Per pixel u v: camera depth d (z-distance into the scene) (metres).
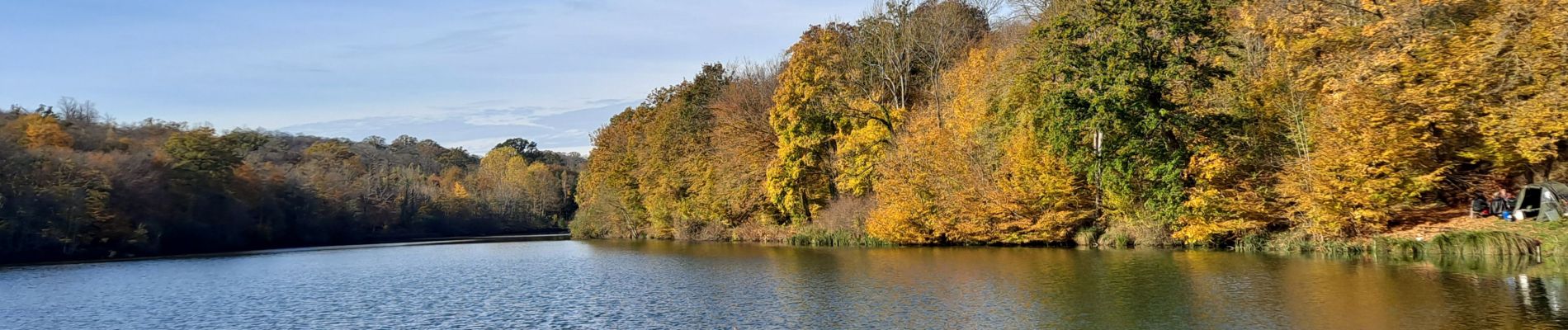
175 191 84.25
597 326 23.75
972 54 57.41
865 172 56.47
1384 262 29.77
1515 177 32.97
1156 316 21.42
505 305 28.45
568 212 166.62
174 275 47.00
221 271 48.88
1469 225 31.78
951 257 39.69
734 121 70.00
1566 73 29.20
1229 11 46.97
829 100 60.22
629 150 88.62
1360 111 32.12
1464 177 33.66
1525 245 28.31
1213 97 39.72
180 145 89.12
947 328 21.17
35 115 93.56
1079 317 21.83
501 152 198.00
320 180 121.94
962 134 48.38
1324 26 35.19
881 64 65.25
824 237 57.44
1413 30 32.75
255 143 119.94
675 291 30.72
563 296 30.42
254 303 31.41
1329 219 33.62
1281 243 35.97
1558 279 23.62
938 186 47.91
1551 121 28.72
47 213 67.88
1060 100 38.97
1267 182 37.53
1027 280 28.98
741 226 70.06
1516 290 22.22
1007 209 44.41
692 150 76.50
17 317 29.39
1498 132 30.78
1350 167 32.47
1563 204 29.22
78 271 51.50
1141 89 37.38
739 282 32.81
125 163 80.69
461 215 150.25
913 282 29.86
